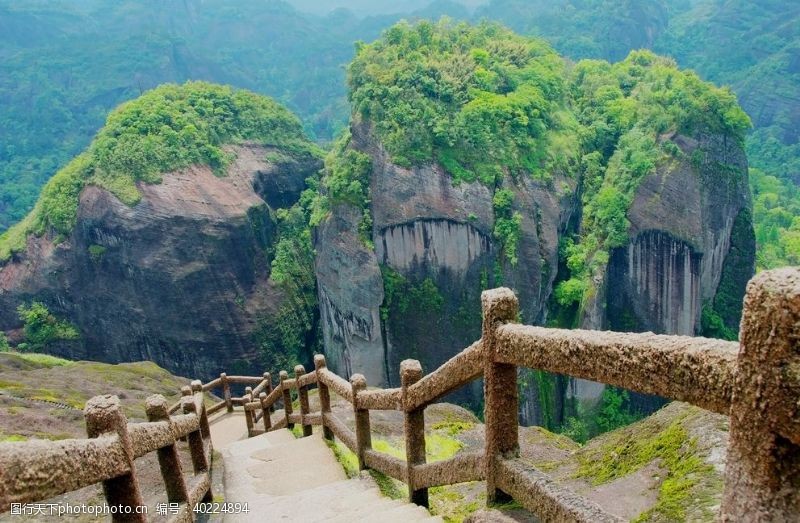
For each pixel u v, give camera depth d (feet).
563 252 143.13
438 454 23.62
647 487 10.85
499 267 130.31
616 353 6.01
